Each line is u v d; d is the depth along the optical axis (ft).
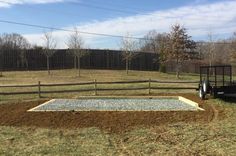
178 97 82.58
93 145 38.86
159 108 66.39
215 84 75.66
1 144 39.58
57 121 53.83
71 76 147.74
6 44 231.50
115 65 202.28
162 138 41.63
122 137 42.91
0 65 187.11
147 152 35.68
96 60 199.72
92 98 82.79
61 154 35.19
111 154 35.14
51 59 193.98
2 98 83.56
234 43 190.80
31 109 65.21
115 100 79.77
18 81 125.29
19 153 35.73
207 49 217.77
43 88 101.14
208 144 38.17
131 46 191.83
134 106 69.31
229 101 74.90
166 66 189.98
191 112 61.36
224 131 44.62
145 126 49.70
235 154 34.19
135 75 159.53
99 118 55.83
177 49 167.32
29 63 192.34
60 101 77.82
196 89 87.40
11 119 55.98
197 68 198.08
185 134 43.37
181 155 34.32
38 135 44.27
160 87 98.22
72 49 182.19
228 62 192.85
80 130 47.21
